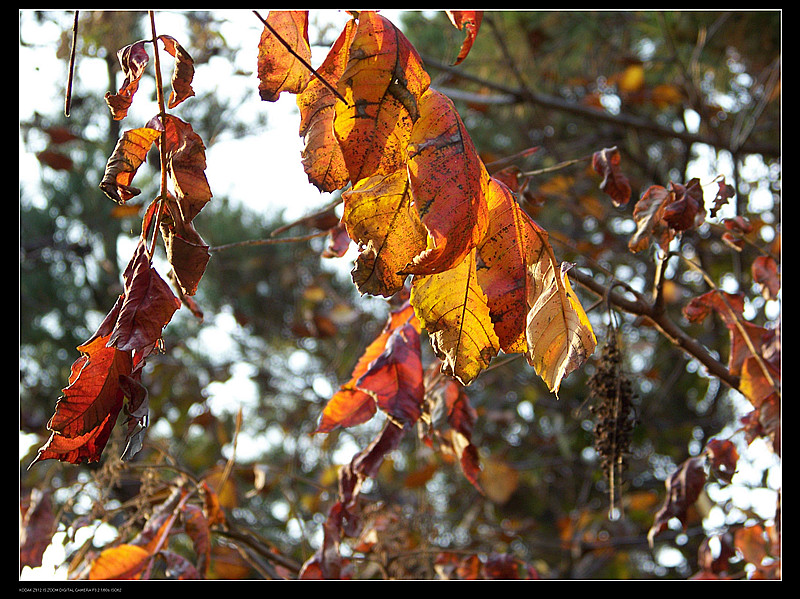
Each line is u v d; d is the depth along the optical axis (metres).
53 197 2.50
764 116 2.37
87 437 0.61
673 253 0.90
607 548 2.65
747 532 1.19
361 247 0.61
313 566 0.96
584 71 2.84
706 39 2.11
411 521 1.26
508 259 0.61
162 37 0.65
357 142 0.59
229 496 1.34
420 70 0.60
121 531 1.10
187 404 2.40
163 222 0.63
